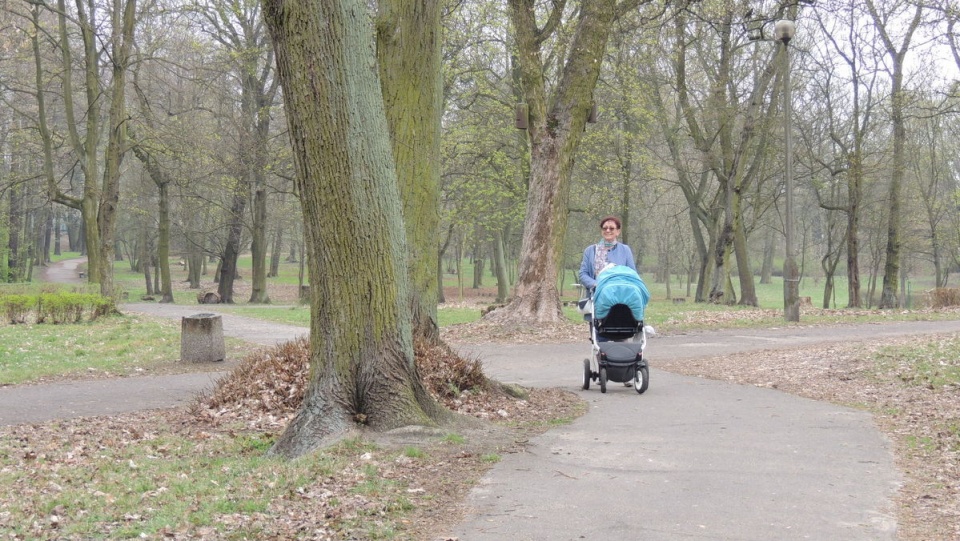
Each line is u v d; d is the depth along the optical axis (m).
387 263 7.84
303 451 7.50
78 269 73.19
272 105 37.44
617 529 5.31
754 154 37.69
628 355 11.17
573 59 21.34
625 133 34.69
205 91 35.16
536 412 9.93
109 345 19.25
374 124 7.64
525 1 21.52
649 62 32.59
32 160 39.78
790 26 22.59
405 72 10.86
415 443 7.55
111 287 28.34
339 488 6.25
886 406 10.20
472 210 36.50
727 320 24.50
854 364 13.61
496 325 21.23
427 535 5.24
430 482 6.49
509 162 33.94
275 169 37.59
